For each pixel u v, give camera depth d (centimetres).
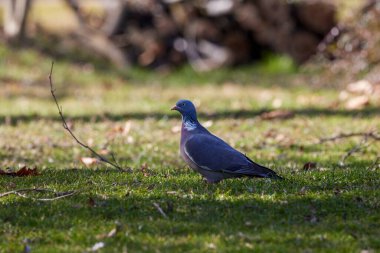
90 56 2780
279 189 922
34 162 1291
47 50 2747
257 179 970
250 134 1562
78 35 2844
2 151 1387
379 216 825
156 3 2769
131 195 896
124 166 1205
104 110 1886
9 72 2439
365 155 1316
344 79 2202
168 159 1321
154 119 1752
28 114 1831
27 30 2880
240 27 2816
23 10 2719
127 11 2784
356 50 2144
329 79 2275
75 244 756
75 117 1797
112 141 1484
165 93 2258
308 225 801
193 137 938
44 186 958
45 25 2980
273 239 759
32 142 1475
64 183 979
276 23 2789
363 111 1797
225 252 725
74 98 2162
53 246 752
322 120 1700
